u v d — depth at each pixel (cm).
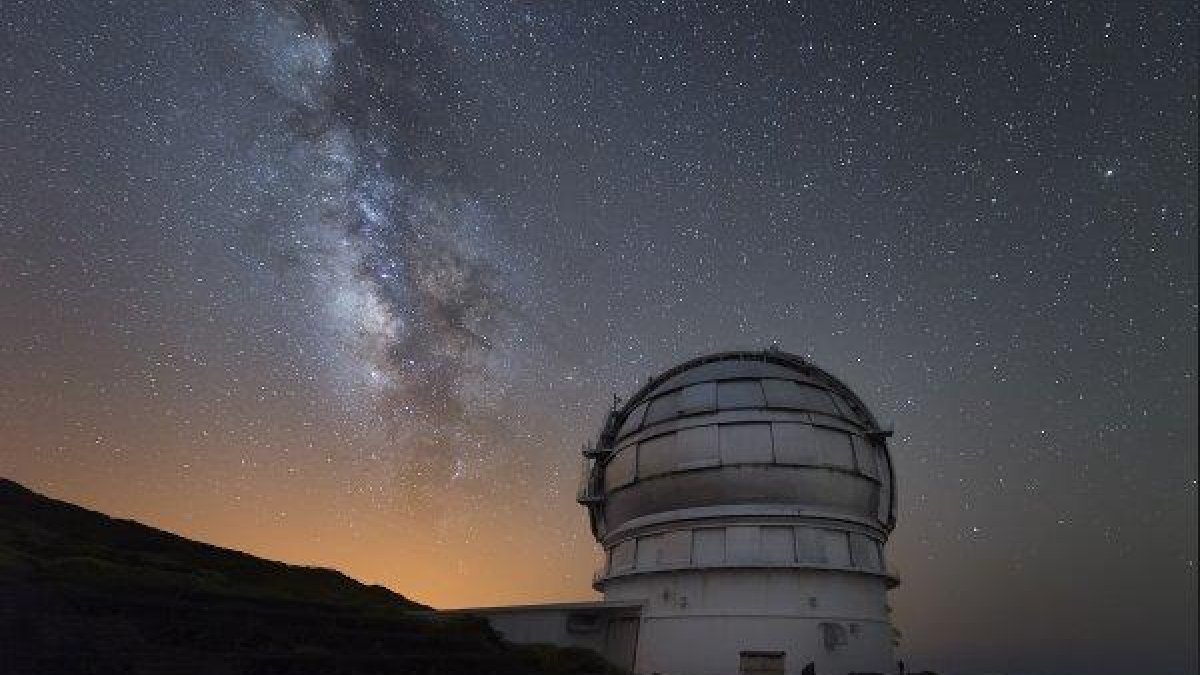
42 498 2839
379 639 1938
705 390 3822
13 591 1508
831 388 4041
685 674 3206
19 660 1281
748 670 3148
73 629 1433
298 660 1586
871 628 3331
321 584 2919
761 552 3334
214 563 2667
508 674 1994
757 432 3572
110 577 1866
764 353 4159
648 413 3959
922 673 3100
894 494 3981
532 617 3447
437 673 1822
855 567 3366
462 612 3369
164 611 1658
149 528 2939
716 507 3456
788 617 3206
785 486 3462
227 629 1686
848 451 3669
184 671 1411
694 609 3312
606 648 3469
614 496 3925
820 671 3120
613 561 3862
